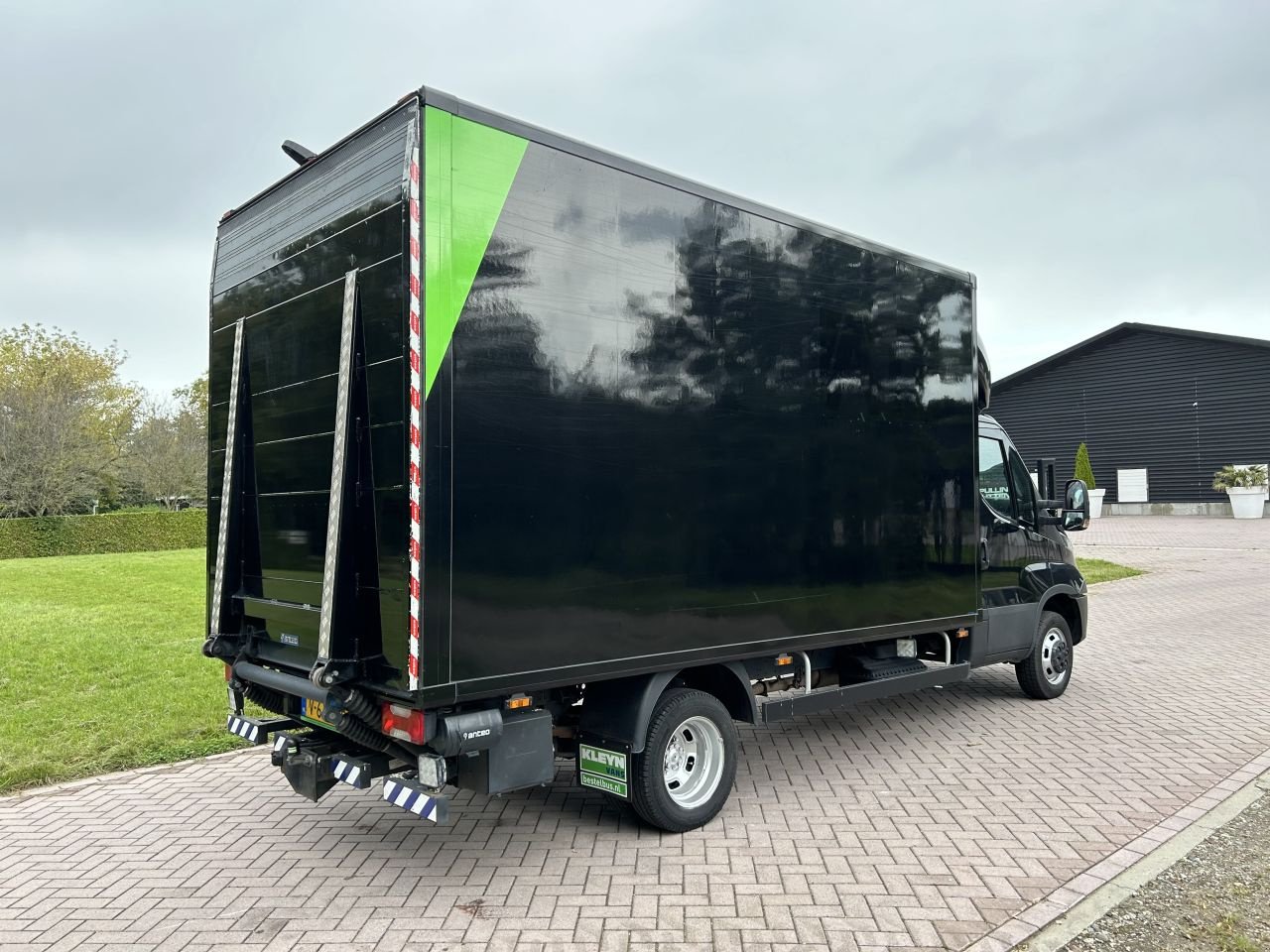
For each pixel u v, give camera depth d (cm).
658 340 416
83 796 501
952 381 590
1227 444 2967
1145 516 3075
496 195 359
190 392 3769
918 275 566
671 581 418
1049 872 381
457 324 344
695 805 438
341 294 375
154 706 666
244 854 416
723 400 445
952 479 588
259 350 447
